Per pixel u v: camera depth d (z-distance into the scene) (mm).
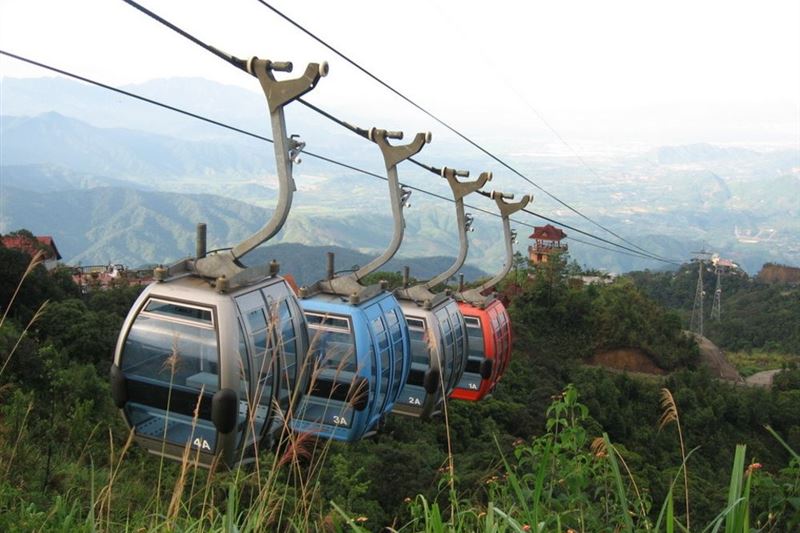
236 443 9125
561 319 51844
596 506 5117
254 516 4184
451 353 16969
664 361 52812
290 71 9492
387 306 14422
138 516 5391
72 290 31047
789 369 60344
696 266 131750
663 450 36000
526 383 36500
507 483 5172
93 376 17188
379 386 13359
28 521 5754
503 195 22172
